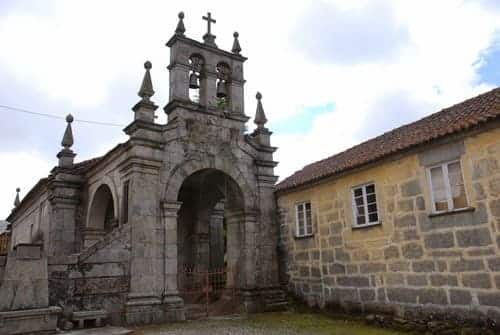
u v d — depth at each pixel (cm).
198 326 1090
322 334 959
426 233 979
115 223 1364
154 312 1144
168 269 1206
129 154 1277
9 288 933
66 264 1060
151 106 1285
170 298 1184
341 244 1235
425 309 965
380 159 1100
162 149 1281
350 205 1214
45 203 1883
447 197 945
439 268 941
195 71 1459
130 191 1212
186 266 1825
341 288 1220
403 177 1051
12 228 2794
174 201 1263
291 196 1477
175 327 1077
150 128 1271
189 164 1338
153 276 1177
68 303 1042
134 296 1130
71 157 1700
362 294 1146
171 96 1385
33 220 2116
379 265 1100
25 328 917
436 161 969
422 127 1145
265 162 1538
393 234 1065
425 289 970
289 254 1455
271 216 1520
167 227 1234
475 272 866
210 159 1396
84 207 1675
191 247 1847
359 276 1160
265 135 1584
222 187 1550
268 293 1418
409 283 1011
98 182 1568
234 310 1358
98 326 1052
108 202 1636
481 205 866
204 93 1444
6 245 2848
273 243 1499
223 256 1942
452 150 934
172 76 1399
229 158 1452
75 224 1658
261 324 1112
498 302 820
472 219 881
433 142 962
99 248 1114
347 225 1218
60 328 1005
